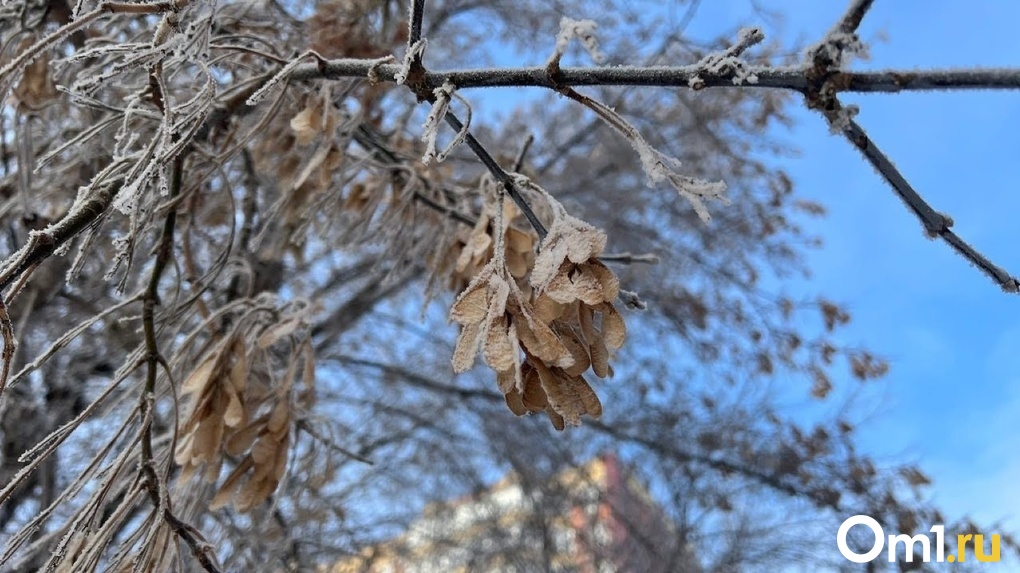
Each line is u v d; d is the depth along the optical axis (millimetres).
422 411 1573
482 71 383
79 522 406
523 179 397
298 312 575
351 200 701
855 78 288
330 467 613
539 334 322
